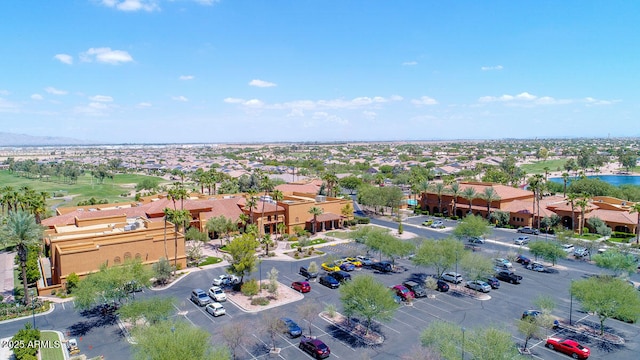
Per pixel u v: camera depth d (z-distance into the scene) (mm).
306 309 45906
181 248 72625
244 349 42406
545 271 69000
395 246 68312
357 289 45406
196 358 33031
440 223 107812
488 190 110688
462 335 37688
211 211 98875
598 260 61625
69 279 59469
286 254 80438
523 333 42219
